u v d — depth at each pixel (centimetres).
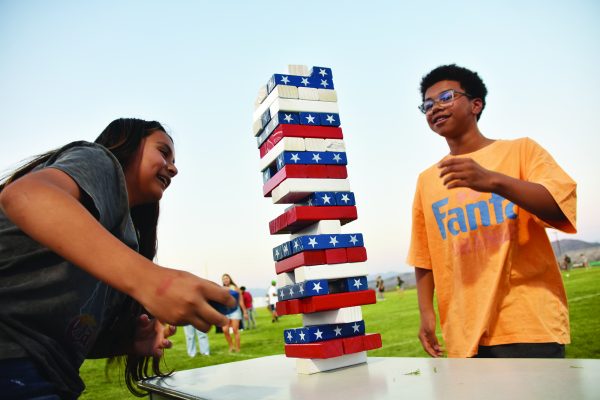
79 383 107
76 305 104
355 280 150
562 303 169
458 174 145
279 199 158
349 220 159
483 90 205
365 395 97
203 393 123
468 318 179
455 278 188
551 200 151
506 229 174
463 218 187
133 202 137
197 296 74
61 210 77
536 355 163
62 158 96
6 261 94
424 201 206
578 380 88
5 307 94
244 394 115
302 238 143
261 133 176
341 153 158
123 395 562
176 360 880
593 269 2717
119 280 76
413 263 209
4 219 97
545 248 171
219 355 922
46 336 99
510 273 172
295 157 151
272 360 191
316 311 143
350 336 149
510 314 169
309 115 157
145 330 153
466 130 201
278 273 162
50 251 97
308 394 106
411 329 992
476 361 126
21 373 92
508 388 88
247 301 1722
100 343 151
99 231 79
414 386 101
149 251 166
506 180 147
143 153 133
